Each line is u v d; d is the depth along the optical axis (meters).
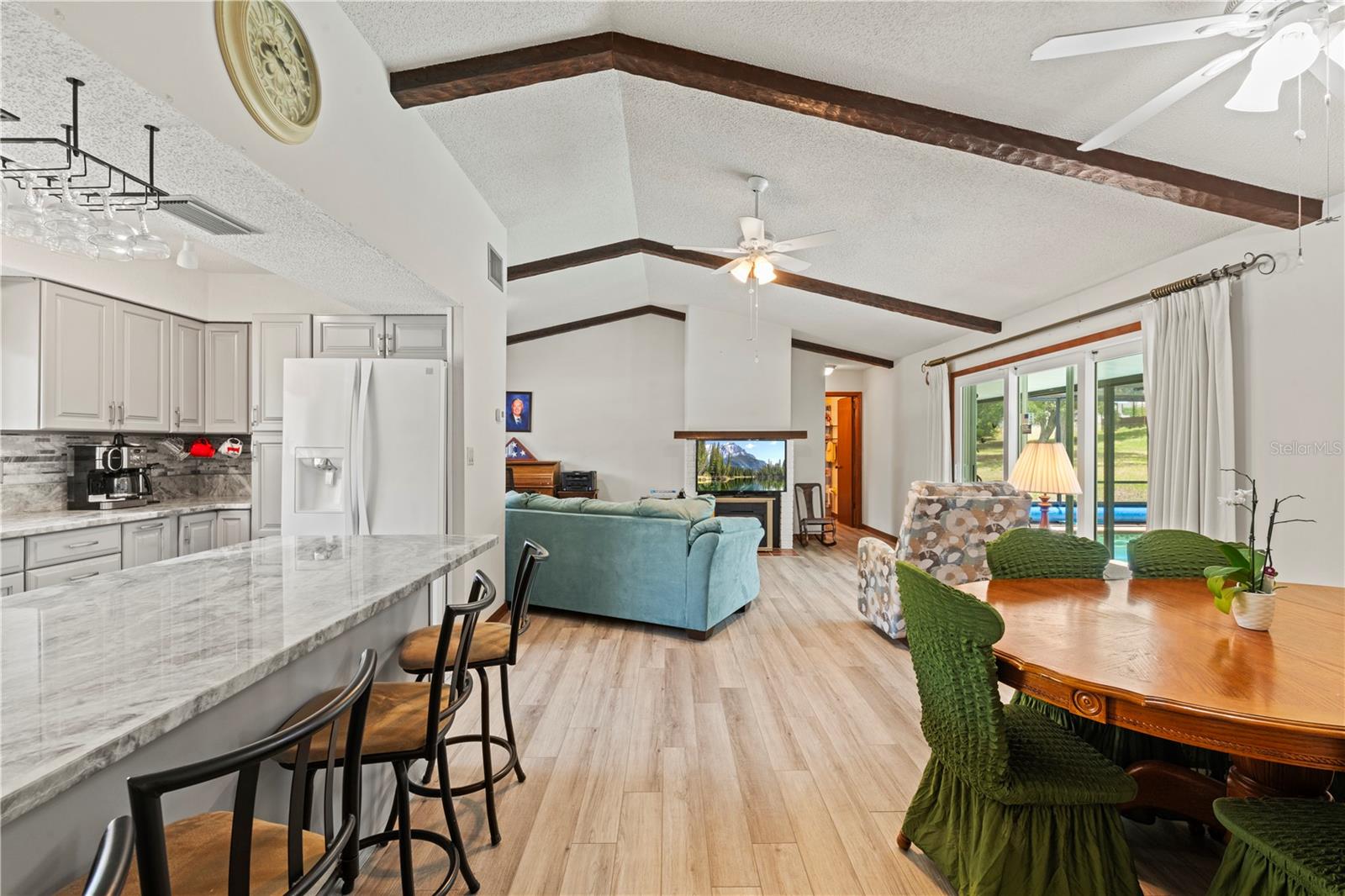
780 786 2.29
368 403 3.35
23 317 3.17
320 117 2.15
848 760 2.48
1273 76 1.64
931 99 2.76
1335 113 2.33
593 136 3.60
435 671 1.46
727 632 4.20
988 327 5.71
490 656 1.99
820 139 3.35
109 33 1.35
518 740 2.65
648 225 5.22
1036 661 1.50
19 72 1.38
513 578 4.75
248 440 4.43
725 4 2.45
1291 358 2.96
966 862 1.67
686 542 4.03
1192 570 2.43
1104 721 1.36
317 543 2.37
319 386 3.34
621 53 2.71
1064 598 2.09
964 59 2.48
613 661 3.61
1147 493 3.96
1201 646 1.61
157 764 1.11
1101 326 4.36
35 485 3.42
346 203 2.32
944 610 1.59
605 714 2.89
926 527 3.74
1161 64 2.29
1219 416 3.22
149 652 1.13
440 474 3.40
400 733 1.47
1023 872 1.58
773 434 7.61
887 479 8.84
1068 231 3.71
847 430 10.34
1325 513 2.81
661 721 2.82
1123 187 2.95
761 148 3.55
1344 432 2.75
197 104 1.59
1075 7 2.12
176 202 2.04
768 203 4.27
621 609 4.24
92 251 1.80
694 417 7.98
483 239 4.10
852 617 4.60
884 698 3.08
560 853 1.91
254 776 0.75
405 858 1.48
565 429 8.70
